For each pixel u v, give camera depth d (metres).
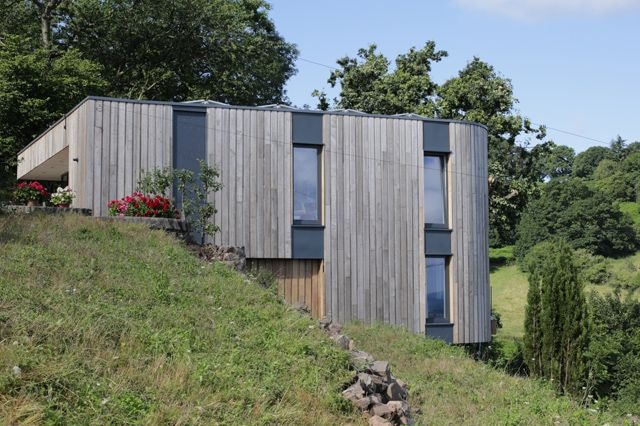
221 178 19.03
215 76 39.78
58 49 37.75
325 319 12.66
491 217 35.59
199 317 10.64
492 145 35.53
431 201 20.77
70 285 10.48
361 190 19.97
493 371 15.44
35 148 24.75
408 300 20.09
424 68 36.94
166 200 16.98
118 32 37.78
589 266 57.16
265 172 19.36
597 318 28.48
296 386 8.95
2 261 10.93
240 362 9.21
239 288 12.86
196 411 7.48
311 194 19.78
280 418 8.00
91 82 33.97
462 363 15.80
